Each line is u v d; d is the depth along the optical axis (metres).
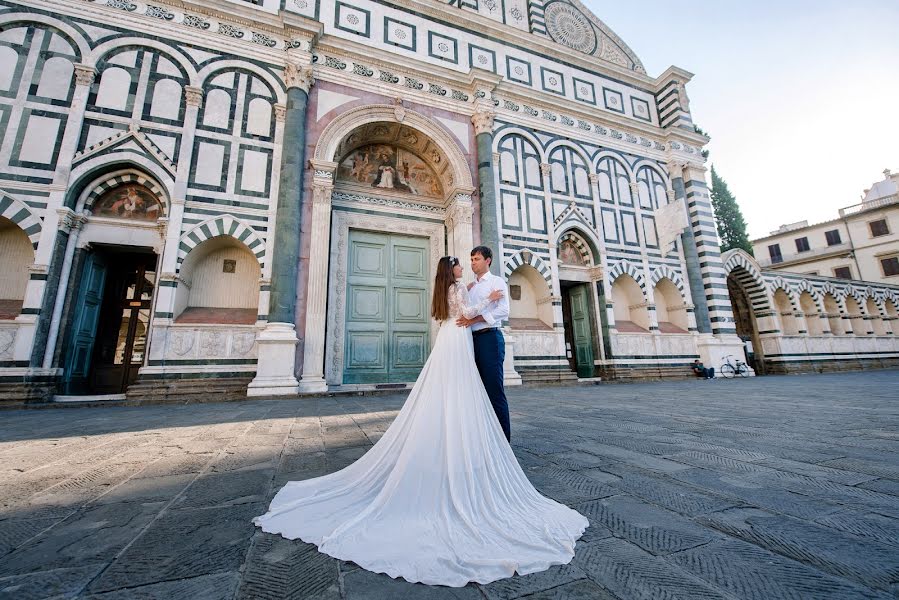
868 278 28.22
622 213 15.12
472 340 2.49
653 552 1.50
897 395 6.66
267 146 10.28
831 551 1.46
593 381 12.58
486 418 2.11
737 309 19.80
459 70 13.59
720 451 3.07
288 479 2.56
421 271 12.45
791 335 18.52
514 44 14.92
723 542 1.57
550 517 1.77
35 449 3.50
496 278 2.68
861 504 1.92
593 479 2.43
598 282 14.04
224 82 10.25
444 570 1.40
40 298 7.92
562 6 16.89
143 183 9.32
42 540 1.67
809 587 1.23
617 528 1.72
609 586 1.27
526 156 13.88
